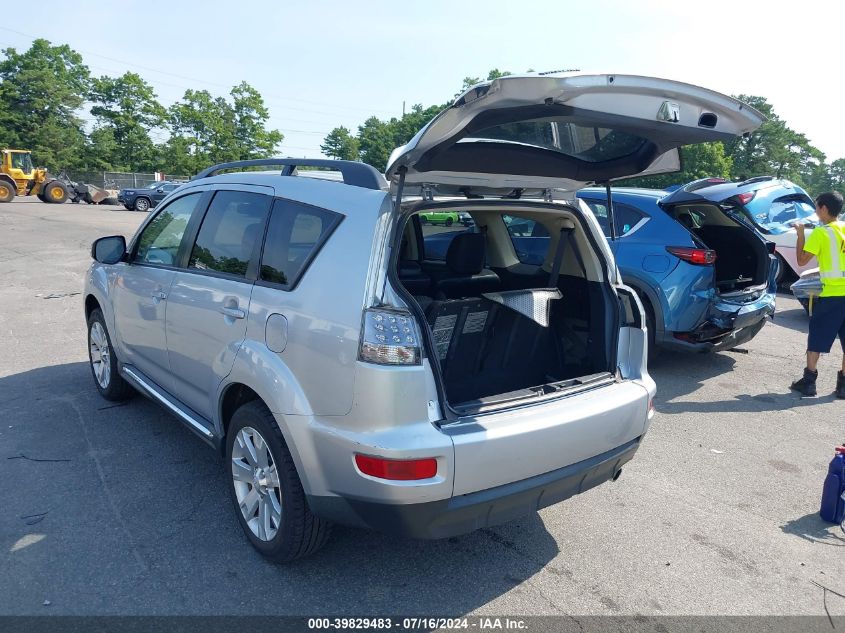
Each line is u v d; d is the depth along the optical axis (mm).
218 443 3520
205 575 3074
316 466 2740
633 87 2434
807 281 6137
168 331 3910
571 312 3828
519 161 2951
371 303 2627
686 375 6793
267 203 3328
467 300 3338
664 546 3549
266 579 3068
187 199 4129
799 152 83812
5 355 6562
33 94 62188
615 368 3430
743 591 3172
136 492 3828
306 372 2768
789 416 5652
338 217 2883
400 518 2584
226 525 3508
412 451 2500
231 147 63375
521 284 4062
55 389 5551
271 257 3156
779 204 10953
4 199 34344
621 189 7051
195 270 3740
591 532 3670
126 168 64000
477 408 2777
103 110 65062
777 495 4199
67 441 4504
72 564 3115
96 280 5043
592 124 2648
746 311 6219
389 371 2545
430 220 4824
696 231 7238
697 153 47688
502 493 2715
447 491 2568
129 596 2898
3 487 3846
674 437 5133
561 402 3014
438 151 2559
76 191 36594
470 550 3430
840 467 3785
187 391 3865
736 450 4902
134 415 4992
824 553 3541
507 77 2275
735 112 2670
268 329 2984
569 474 2934
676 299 6109
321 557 3283
